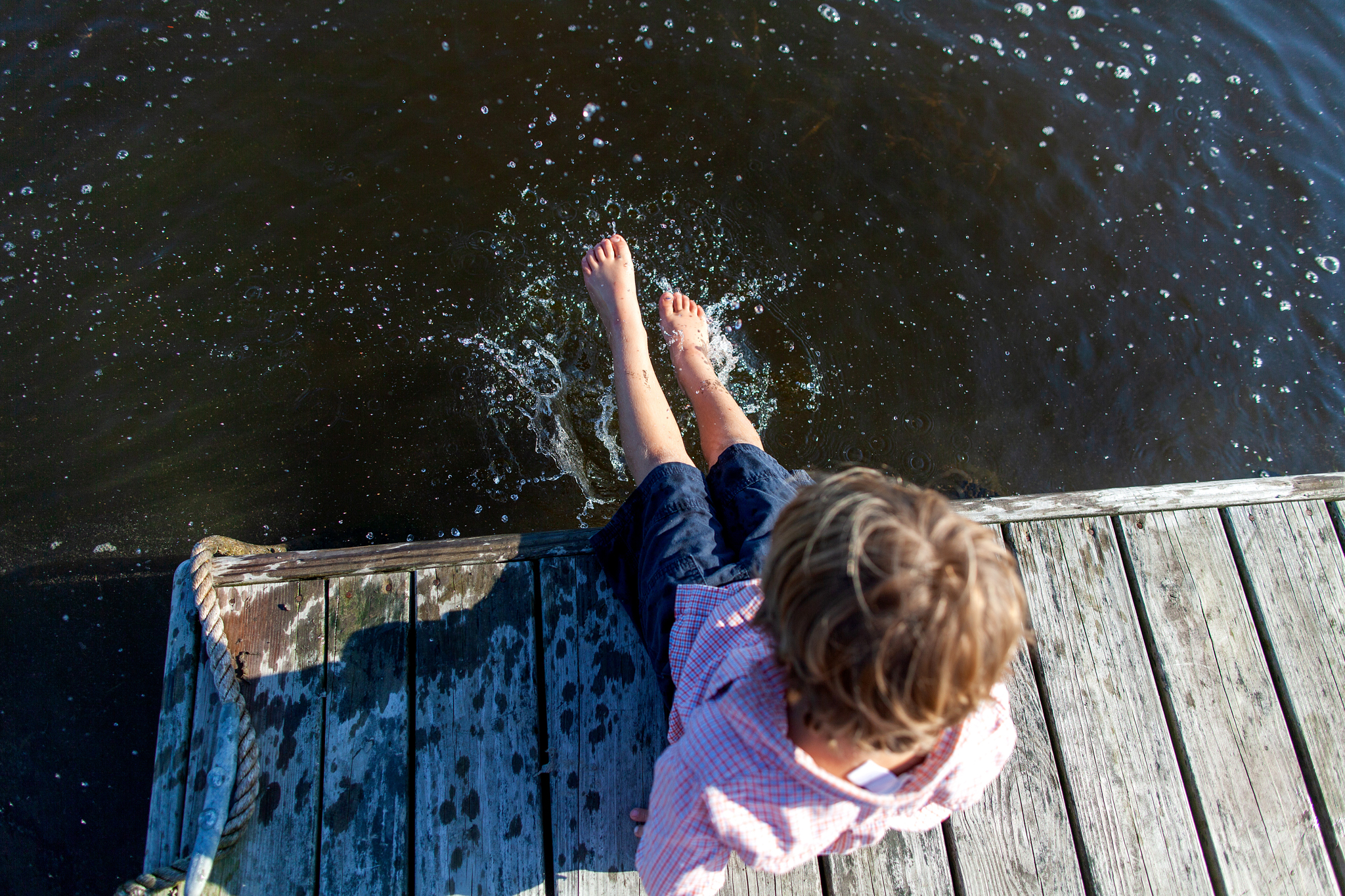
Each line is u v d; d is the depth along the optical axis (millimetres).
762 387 2752
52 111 2854
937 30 3330
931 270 2932
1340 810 1702
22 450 2523
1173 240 3049
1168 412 2832
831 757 1001
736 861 1613
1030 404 2807
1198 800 1707
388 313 2707
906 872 1625
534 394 2695
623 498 2623
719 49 3188
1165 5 3490
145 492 2514
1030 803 1690
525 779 1702
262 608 1838
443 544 1915
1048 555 1933
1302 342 2938
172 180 2805
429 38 3100
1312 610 1888
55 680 2395
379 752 1712
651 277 2822
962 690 781
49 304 2635
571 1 3213
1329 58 3418
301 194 2820
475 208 2852
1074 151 3135
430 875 1618
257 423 2594
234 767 1633
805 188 2994
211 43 3000
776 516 1653
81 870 2264
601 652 1817
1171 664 1831
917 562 750
